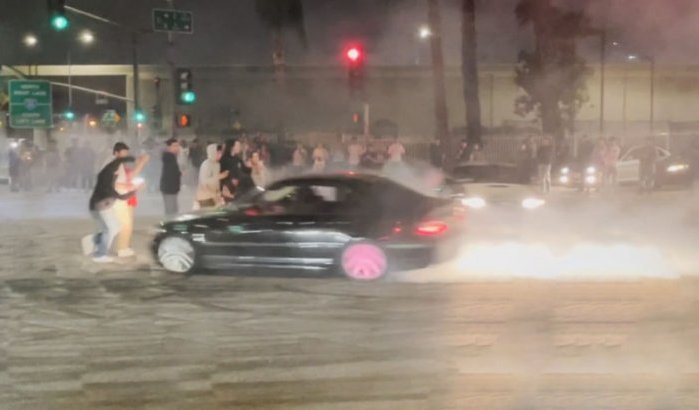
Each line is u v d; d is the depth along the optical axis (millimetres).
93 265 15680
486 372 8742
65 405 7848
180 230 14539
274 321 11102
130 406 7809
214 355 9492
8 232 21219
